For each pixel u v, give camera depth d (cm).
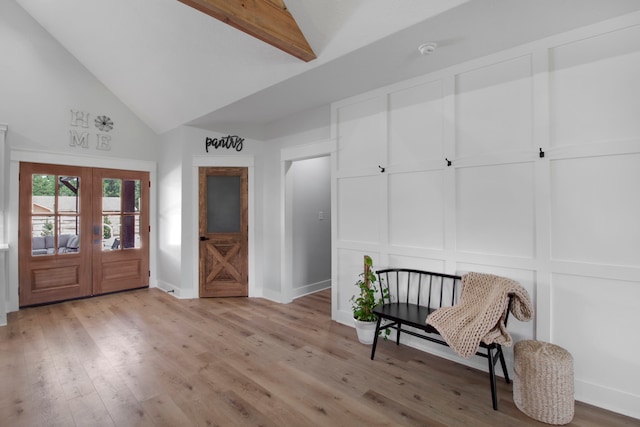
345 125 338
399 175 296
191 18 279
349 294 340
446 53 240
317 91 318
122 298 440
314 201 471
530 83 224
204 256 444
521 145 229
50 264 413
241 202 448
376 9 215
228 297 447
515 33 212
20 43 388
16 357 266
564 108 212
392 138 300
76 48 407
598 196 201
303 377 236
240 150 446
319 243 481
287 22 243
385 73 275
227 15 208
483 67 245
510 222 234
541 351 193
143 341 298
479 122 248
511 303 207
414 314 253
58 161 414
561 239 213
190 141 443
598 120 201
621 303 195
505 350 236
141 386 223
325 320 355
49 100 407
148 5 288
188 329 328
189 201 443
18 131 386
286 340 302
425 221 279
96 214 448
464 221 257
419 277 281
